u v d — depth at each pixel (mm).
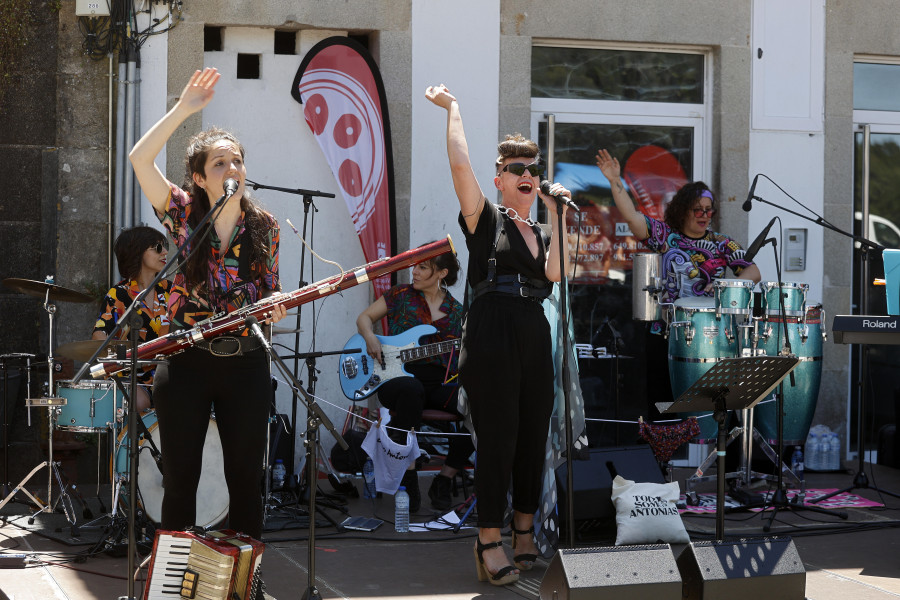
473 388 4004
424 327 5641
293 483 5422
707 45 6836
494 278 4020
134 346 3357
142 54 6035
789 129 6926
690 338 5441
